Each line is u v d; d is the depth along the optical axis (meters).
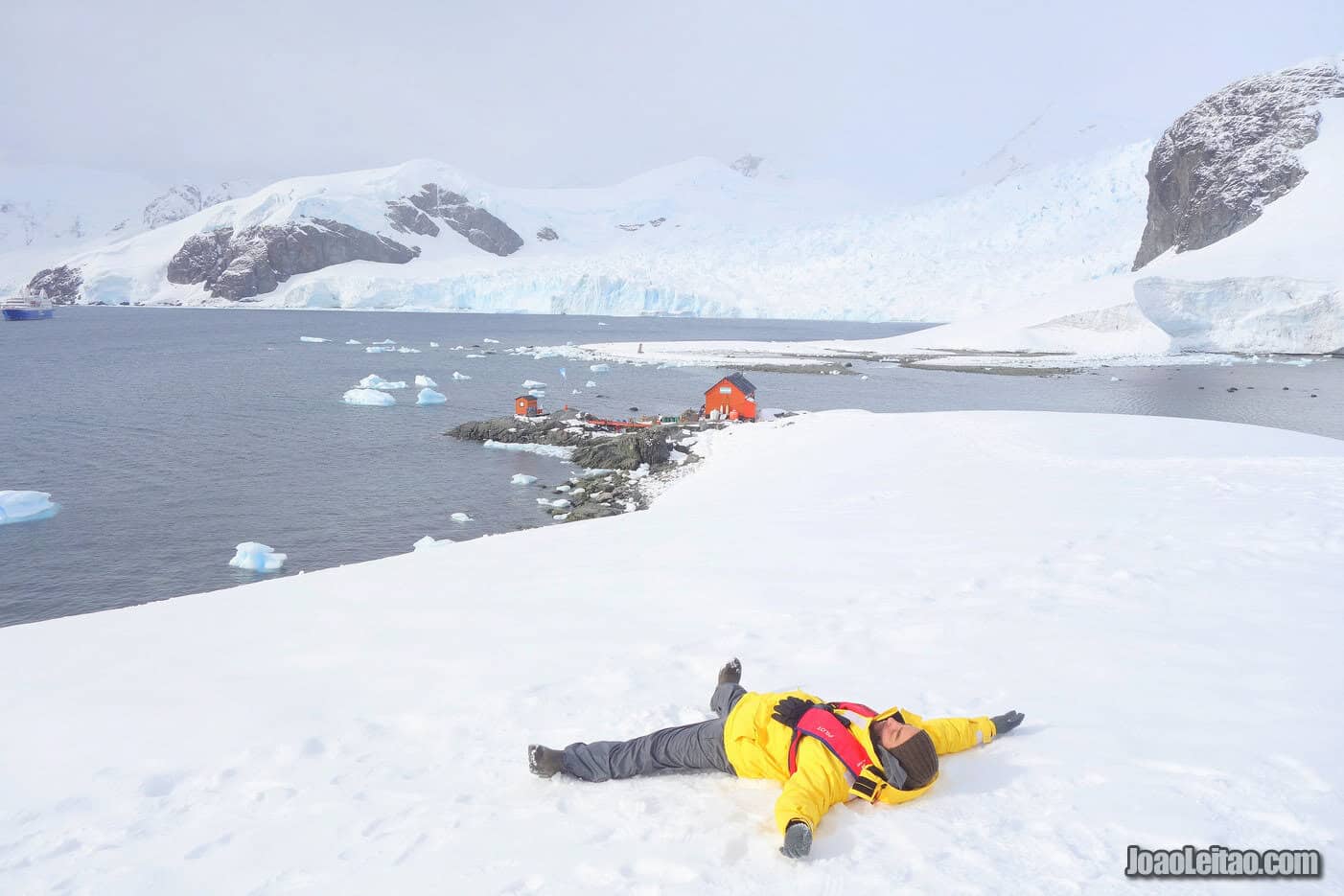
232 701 4.98
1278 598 5.68
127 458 31.94
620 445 30.75
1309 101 98.75
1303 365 67.00
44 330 114.38
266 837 3.31
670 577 7.64
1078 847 2.81
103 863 3.18
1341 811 2.90
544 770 3.58
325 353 81.00
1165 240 111.69
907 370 68.94
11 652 6.68
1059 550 7.62
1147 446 20.95
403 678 5.20
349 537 22.20
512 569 8.68
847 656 4.99
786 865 2.86
